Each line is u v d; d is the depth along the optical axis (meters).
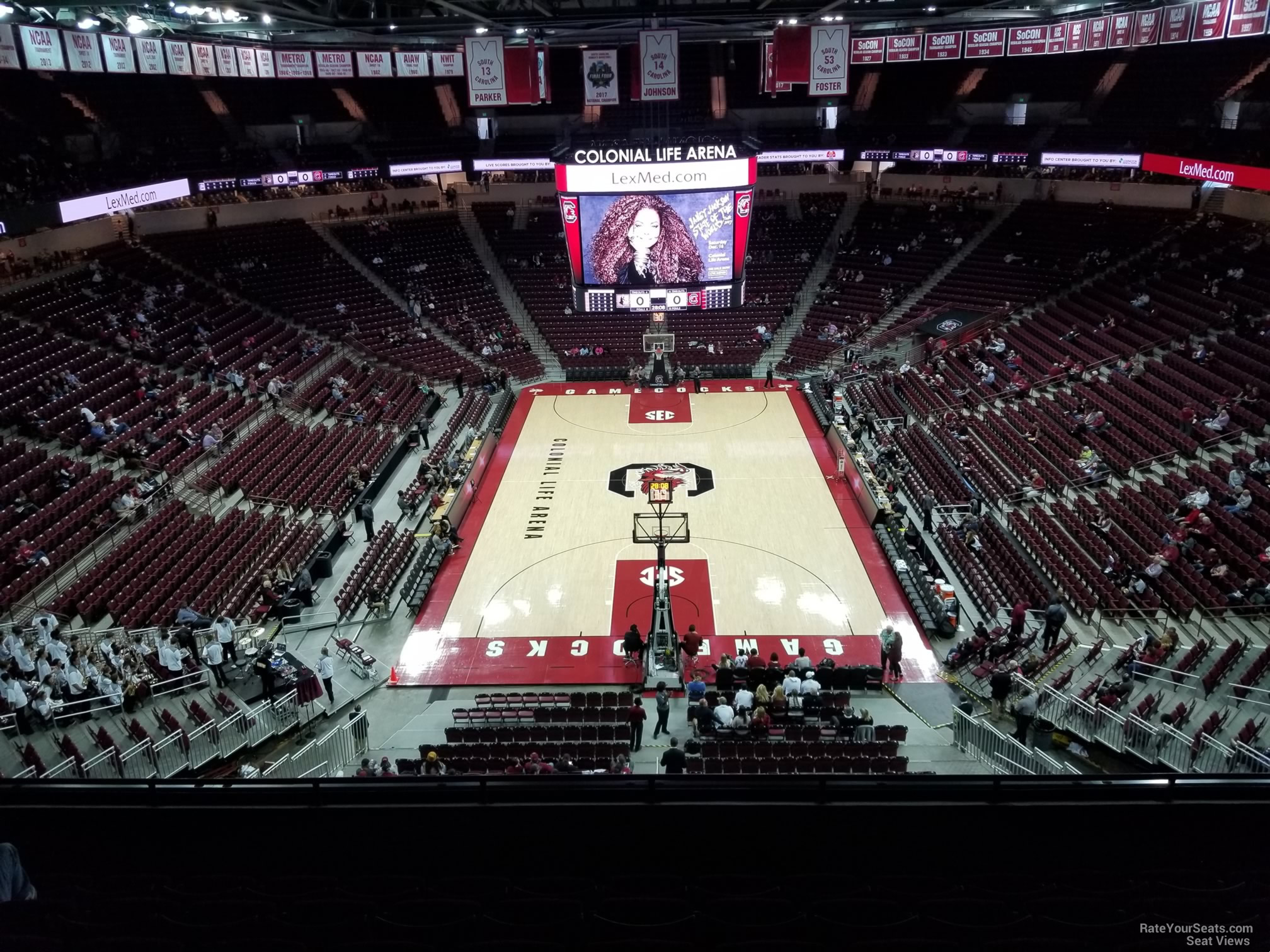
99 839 7.89
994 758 15.12
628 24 27.34
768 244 44.91
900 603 21.97
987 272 39.62
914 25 33.19
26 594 19.27
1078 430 26.38
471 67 24.50
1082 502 23.08
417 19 25.44
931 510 24.45
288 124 46.12
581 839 7.87
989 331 35.38
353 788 7.86
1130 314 32.47
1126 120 41.22
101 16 25.47
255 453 26.80
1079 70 44.28
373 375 34.97
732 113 48.88
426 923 6.90
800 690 17.61
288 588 21.70
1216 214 36.31
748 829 7.83
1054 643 18.55
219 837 7.87
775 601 22.14
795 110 48.78
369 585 22.34
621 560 24.20
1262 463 21.81
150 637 18.53
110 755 14.39
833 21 26.94
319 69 31.80
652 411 34.97
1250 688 14.79
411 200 47.25
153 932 6.69
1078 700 15.40
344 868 7.92
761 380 38.25
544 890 7.50
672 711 18.19
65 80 39.12
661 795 7.84
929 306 39.03
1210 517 20.88
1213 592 18.56
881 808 7.76
